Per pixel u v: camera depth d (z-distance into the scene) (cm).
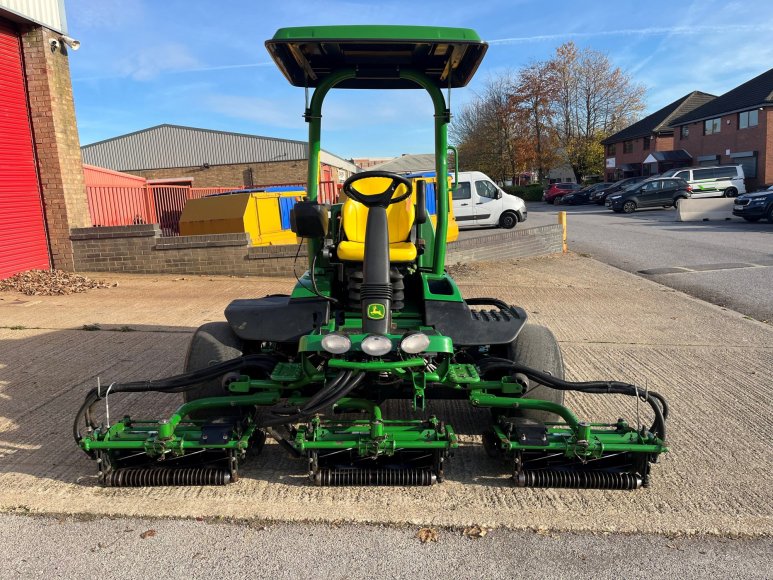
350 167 4381
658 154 4453
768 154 3572
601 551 283
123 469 335
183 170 3466
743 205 2117
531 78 5569
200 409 360
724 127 3956
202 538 291
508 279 1097
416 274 414
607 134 5838
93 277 1066
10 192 1012
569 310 832
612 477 332
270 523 304
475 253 1295
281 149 3528
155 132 3569
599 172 6000
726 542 291
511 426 340
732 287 980
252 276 1099
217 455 342
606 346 648
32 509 313
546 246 1416
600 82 5622
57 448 387
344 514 310
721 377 545
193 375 345
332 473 331
